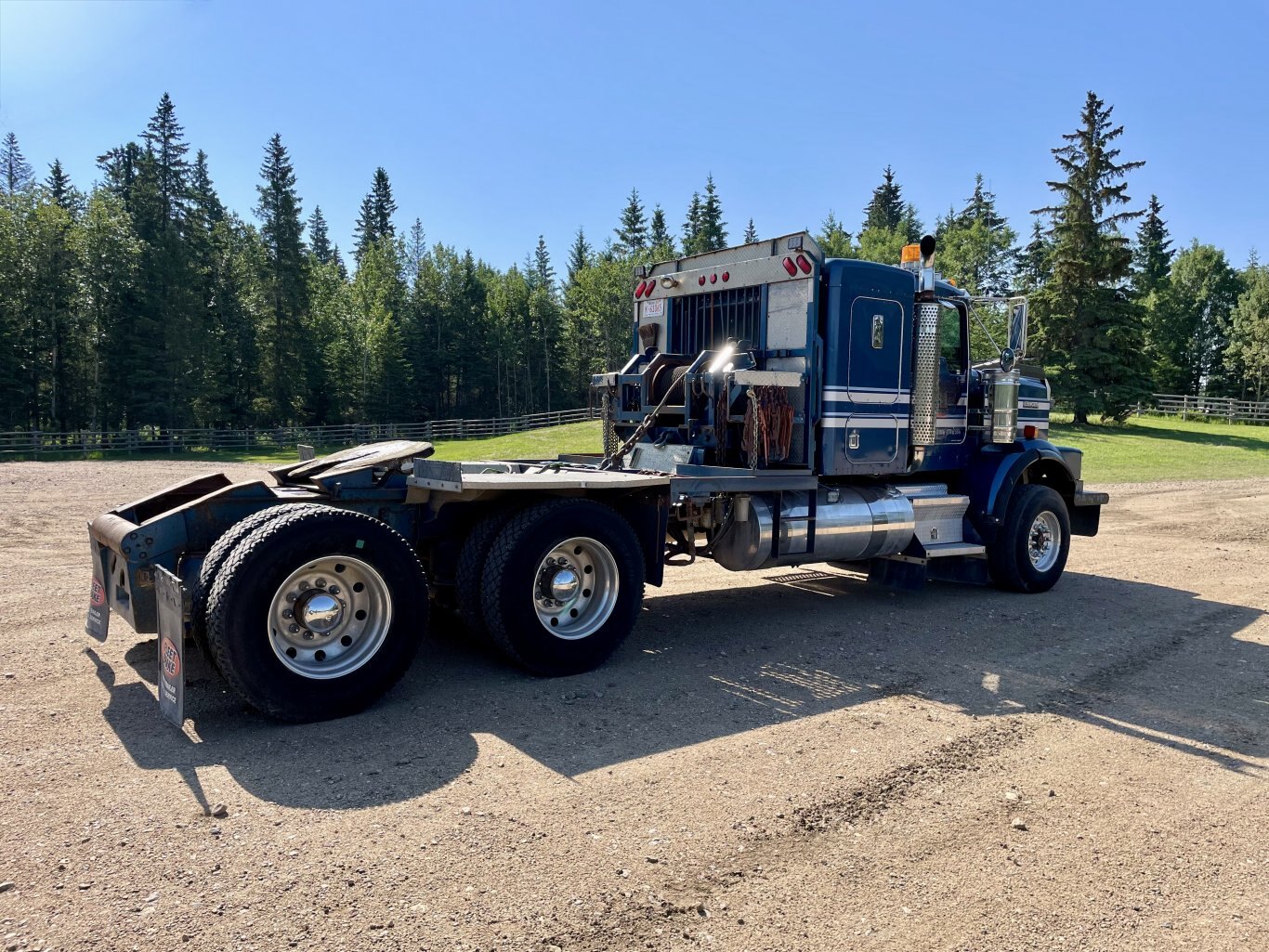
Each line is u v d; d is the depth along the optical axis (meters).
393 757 4.21
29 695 4.95
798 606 7.88
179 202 54.41
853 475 7.40
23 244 47.50
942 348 8.19
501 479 5.27
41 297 47.84
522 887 3.07
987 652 6.45
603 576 5.80
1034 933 2.88
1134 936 2.89
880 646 6.53
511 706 4.99
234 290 59.09
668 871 3.21
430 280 75.50
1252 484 21.16
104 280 49.34
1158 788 4.10
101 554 5.37
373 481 5.45
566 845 3.38
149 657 5.68
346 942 2.72
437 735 4.52
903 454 7.71
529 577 5.38
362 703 4.77
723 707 5.08
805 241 7.02
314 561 4.57
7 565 8.73
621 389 8.04
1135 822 3.74
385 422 64.81
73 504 14.05
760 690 5.41
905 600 8.21
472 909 2.93
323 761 4.14
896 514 7.62
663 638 6.65
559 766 4.15
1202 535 12.91
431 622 6.86
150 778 3.90
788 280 7.21
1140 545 11.92
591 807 3.72
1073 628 7.25
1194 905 3.10
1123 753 4.52
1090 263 40.12
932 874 3.25
